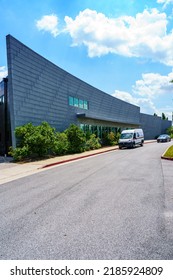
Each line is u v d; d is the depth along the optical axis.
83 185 8.62
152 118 63.69
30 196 7.32
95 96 33.78
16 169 13.26
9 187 8.83
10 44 16.45
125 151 24.94
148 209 5.69
